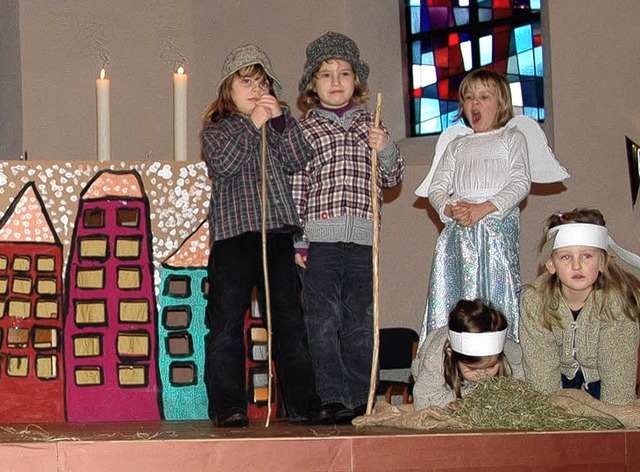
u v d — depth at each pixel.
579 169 6.80
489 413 3.82
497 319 4.11
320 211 4.47
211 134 4.22
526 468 3.53
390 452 3.42
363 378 4.46
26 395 4.50
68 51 7.62
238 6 7.66
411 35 7.87
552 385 4.28
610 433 3.62
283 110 4.32
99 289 4.62
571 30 6.90
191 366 4.62
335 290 4.46
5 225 4.60
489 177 4.63
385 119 7.71
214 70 7.66
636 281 4.19
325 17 7.52
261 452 3.35
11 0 7.63
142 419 4.57
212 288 4.24
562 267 4.14
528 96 7.39
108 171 4.71
